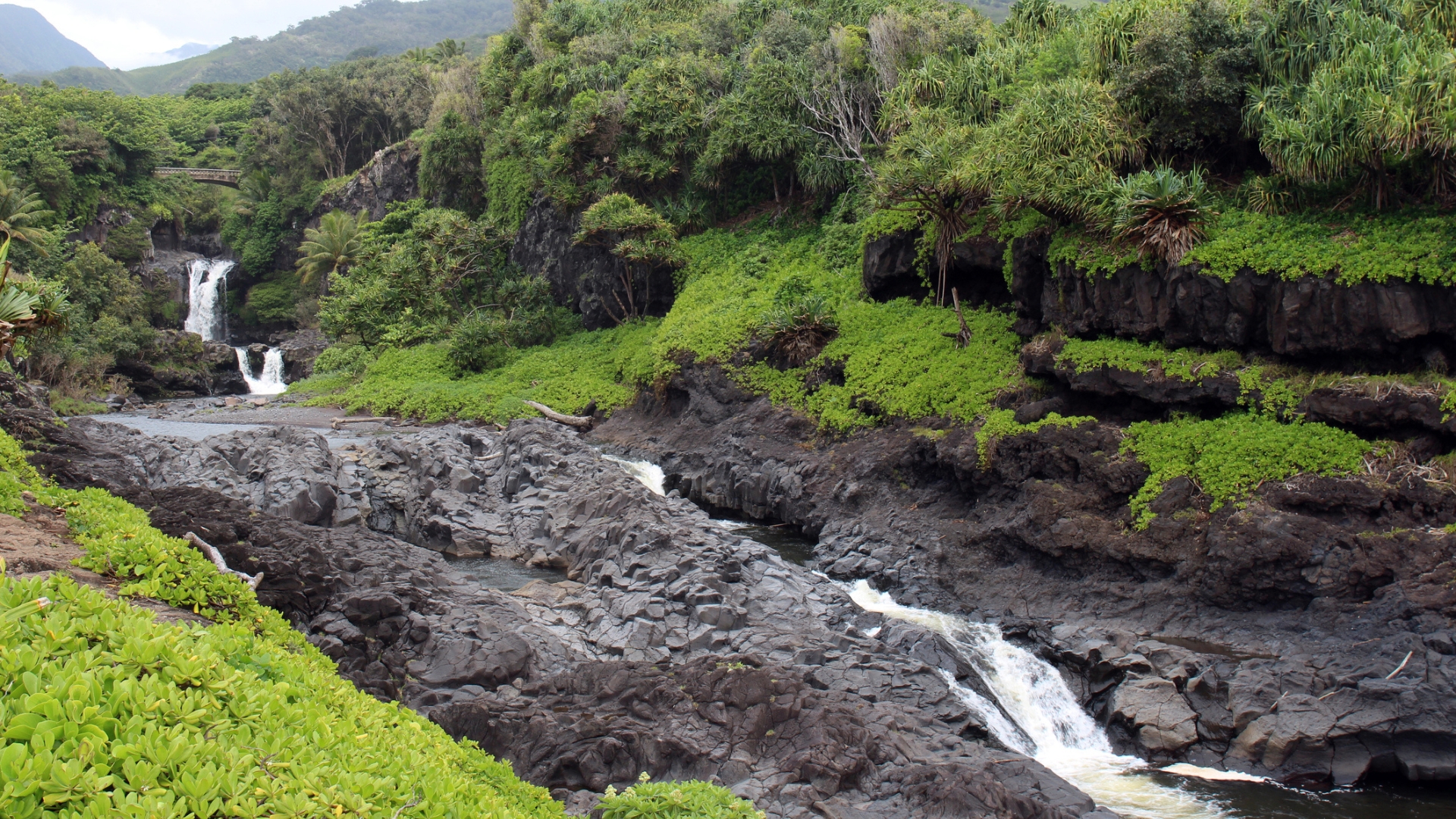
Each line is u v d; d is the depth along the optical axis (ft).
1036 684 52.54
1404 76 59.88
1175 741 46.16
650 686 41.81
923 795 35.24
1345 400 57.00
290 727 18.26
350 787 16.29
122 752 13.88
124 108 254.47
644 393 117.91
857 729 38.37
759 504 88.58
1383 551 50.67
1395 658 46.09
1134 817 40.70
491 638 48.60
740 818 25.73
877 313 101.04
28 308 47.67
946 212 91.66
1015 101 97.76
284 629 34.47
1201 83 73.87
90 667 15.97
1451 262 55.57
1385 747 43.29
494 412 126.82
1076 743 49.11
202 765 14.67
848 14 149.59
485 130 199.11
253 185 269.03
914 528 71.82
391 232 224.33
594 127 149.18
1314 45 71.56
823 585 62.64
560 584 64.64
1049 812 33.91
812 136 131.03
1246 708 45.85
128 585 32.42
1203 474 58.65
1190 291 65.67
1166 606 55.83
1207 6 75.82
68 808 12.78
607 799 26.35
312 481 76.89
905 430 81.71
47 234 183.52
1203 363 64.34
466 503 82.99
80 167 229.04
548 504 80.02
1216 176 77.56
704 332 110.52
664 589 57.47
